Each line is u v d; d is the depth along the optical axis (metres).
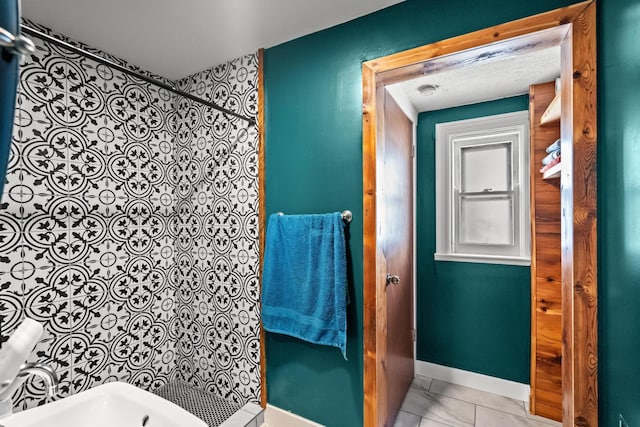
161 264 1.94
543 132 1.86
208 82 1.87
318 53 1.51
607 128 0.97
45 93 1.42
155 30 1.49
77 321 1.53
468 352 2.23
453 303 2.28
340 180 1.48
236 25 1.45
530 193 1.89
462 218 2.31
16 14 0.35
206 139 1.88
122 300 1.73
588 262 1.01
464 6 1.20
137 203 1.81
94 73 1.62
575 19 1.02
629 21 0.84
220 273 1.84
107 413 1.00
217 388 1.87
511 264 2.09
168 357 1.98
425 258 2.39
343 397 1.49
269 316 1.59
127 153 1.76
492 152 2.22
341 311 1.39
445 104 2.28
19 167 1.33
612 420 0.94
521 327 2.06
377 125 1.41
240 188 1.76
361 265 1.44
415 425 1.79
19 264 1.33
